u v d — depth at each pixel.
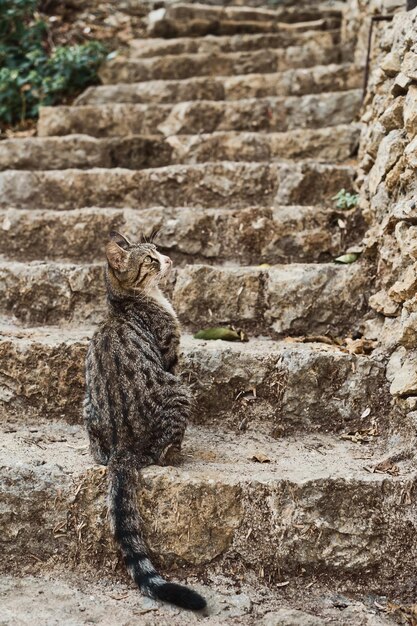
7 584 3.31
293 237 5.15
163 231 5.23
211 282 4.75
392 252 4.34
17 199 5.86
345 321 4.65
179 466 3.61
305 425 4.09
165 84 7.16
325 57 7.48
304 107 6.63
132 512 3.35
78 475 3.46
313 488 3.44
